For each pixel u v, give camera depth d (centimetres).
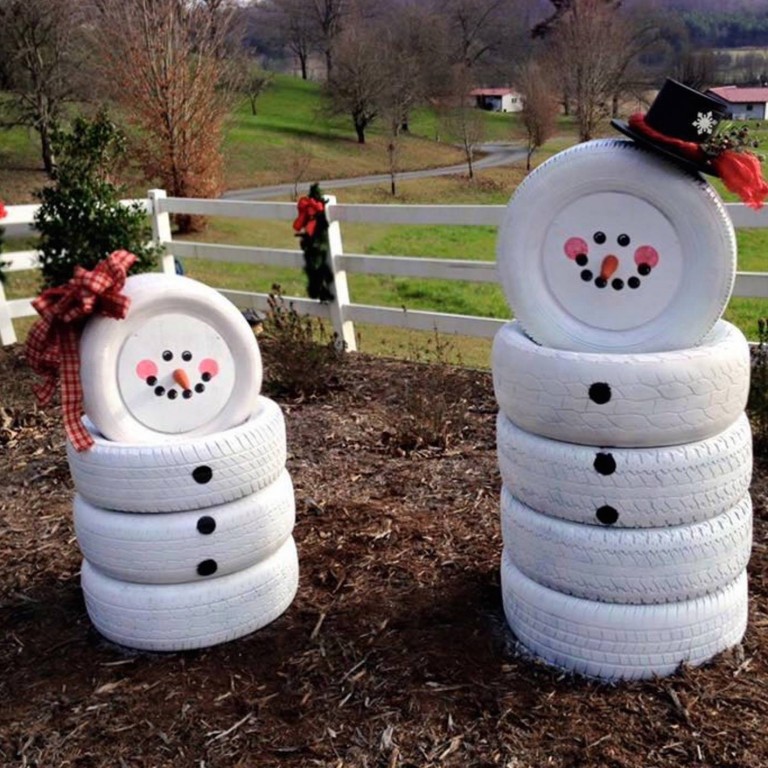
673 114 299
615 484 311
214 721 318
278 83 4597
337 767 292
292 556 388
